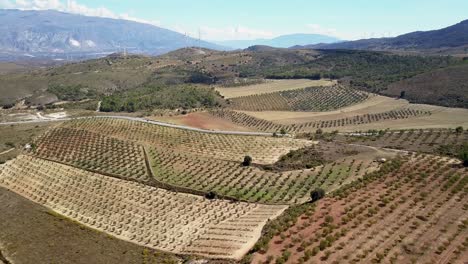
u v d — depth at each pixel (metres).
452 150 135.50
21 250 92.19
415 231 80.00
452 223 82.62
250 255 76.81
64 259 88.81
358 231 80.75
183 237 102.19
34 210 117.62
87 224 112.00
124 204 123.94
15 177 145.25
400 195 98.38
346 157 139.25
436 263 68.62
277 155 152.38
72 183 139.12
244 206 117.38
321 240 77.69
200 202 122.75
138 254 92.75
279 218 95.50
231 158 151.75
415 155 130.25
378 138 166.38
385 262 69.25
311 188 121.25
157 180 137.88
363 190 103.44
